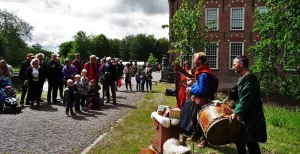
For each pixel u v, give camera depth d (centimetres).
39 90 1198
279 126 1028
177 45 2105
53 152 633
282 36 2062
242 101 473
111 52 10469
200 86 601
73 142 712
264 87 2289
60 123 918
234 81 2997
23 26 8050
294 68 2145
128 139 735
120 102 1414
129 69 2020
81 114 1077
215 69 3058
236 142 532
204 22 3059
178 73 809
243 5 2973
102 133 804
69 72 1399
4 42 7244
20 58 7850
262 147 701
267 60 2233
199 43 2067
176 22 2122
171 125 539
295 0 1969
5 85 1197
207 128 517
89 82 1262
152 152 574
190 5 2105
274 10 2214
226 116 509
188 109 631
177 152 467
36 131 812
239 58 497
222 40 3033
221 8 3022
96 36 10044
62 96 1441
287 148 704
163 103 1405
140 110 1180
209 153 615
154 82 3039
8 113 1067
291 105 2302
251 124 475
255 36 2955
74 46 8669
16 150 640
